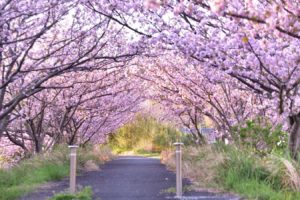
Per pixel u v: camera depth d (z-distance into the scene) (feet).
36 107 49.16
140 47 31.22
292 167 27.27
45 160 43.37
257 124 38.22
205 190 29.76
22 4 24.22
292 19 14.35
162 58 47.50
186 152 46.88
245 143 36.88
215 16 26.00
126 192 29.63
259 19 14.49
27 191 29.68
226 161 33.12
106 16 30.09
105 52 34.06
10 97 42.91
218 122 50.60
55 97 47.78
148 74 54.70
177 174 27.81
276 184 27.50
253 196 25.79
